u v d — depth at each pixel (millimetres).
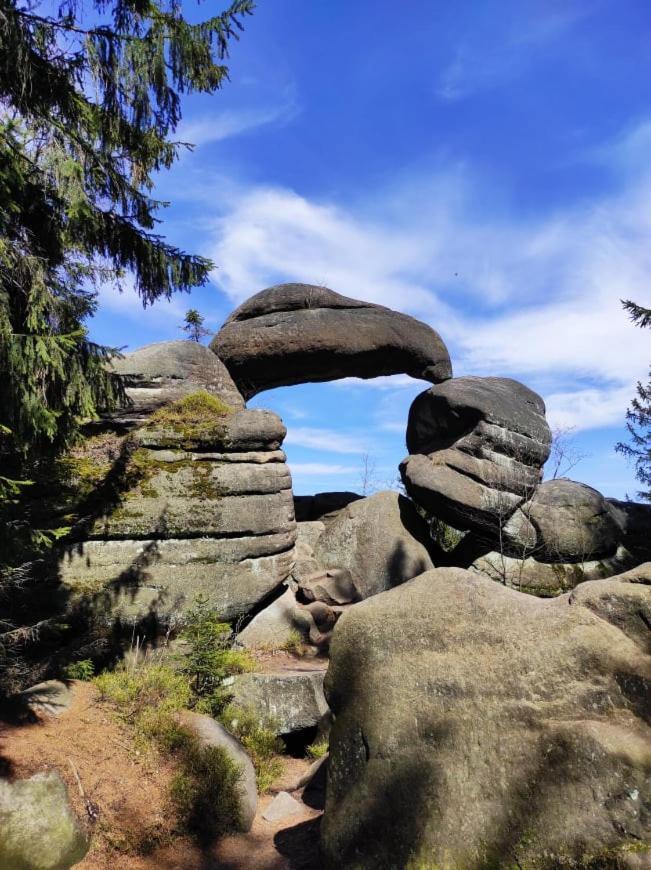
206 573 9984
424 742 4293
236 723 7773
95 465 9836
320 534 15180
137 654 8992
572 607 4379
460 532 17250
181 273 7742
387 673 4777
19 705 6340
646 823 3305
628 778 3451
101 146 7141
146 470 10039
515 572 14070
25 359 5781
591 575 14242
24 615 8570
